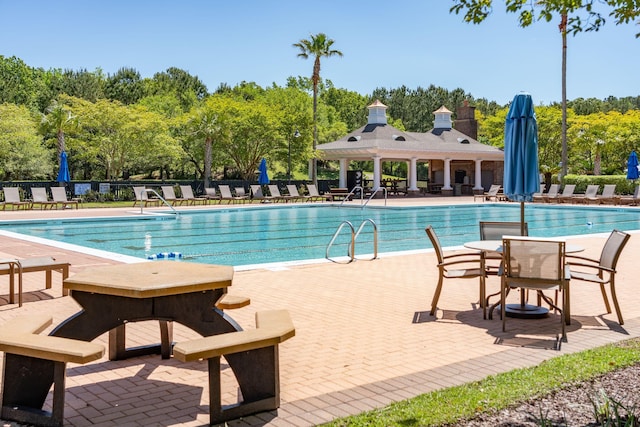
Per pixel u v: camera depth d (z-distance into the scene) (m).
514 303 6.91
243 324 5.93
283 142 37.50
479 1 5.00
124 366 4.60
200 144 37.81
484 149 45.09
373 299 7.17
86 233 17.11
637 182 33.12
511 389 3.84
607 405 3.15
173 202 29.50
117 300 3.98
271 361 3.61
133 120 34.25
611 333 5.56
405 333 5.59
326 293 7.51
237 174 46.38
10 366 3.54
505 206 29.73
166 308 4.01
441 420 3.35
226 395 3.94
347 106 80.12
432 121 70.88
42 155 33.66
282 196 30.61
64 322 3.97
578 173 49.31
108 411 3.68
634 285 8.08
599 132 42.97
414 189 40.97
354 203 29.83
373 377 4.30
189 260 12.17
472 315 6.37
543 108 45.66
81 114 33.78
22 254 11.16
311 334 5.55
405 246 14.60
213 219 21.97
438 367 4.52
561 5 4.79
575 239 13.75
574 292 7.61
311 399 3.81
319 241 15.64
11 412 3.52
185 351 3.21
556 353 4.89
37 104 45.44
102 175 42.84
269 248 14.18
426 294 7.50
